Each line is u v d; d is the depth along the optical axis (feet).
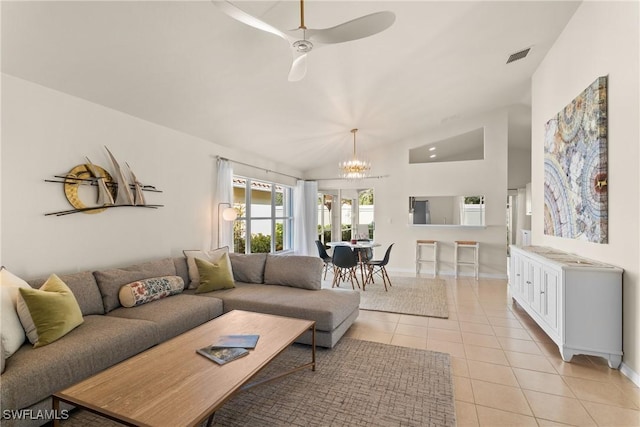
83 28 7.07
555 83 12.46
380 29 6.09
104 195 10.03
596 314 8.29
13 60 7.42
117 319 8.05
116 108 10.48
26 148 8.16
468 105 18.51
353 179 23.56
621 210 8.12
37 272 8.41
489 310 13.34
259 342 6.72
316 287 11.90
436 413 6.31
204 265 11.62
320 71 11.37
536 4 10.09
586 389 7.27
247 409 6.47
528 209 26.37
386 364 8.41
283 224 22.91
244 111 12.97
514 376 7.88
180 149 13.32
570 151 10.68
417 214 22.07
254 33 8.58
